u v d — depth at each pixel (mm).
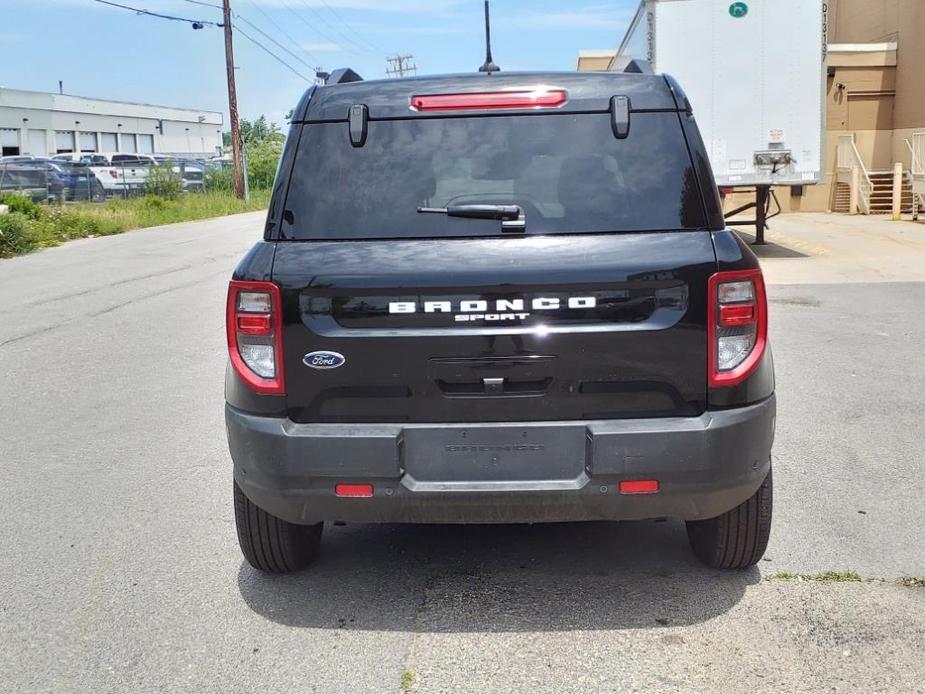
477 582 4062
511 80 3643
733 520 3852
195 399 7352
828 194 25047
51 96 64688
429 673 3328
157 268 16078
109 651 3545
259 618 3779
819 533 4496
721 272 3357
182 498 5191
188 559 4379
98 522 4852
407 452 3414
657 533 4570
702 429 3338
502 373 3371
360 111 3607
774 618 3664
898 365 8055
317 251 3439
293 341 3408
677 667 3324
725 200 20672
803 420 6449
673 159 3518
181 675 3363
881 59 24672
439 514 3453
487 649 3482
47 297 12789
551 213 3459
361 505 3434
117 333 10172
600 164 3520
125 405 7211
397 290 3361
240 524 3916
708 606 3777
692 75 14641
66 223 23125
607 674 3291
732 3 14453
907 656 3365
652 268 3340
